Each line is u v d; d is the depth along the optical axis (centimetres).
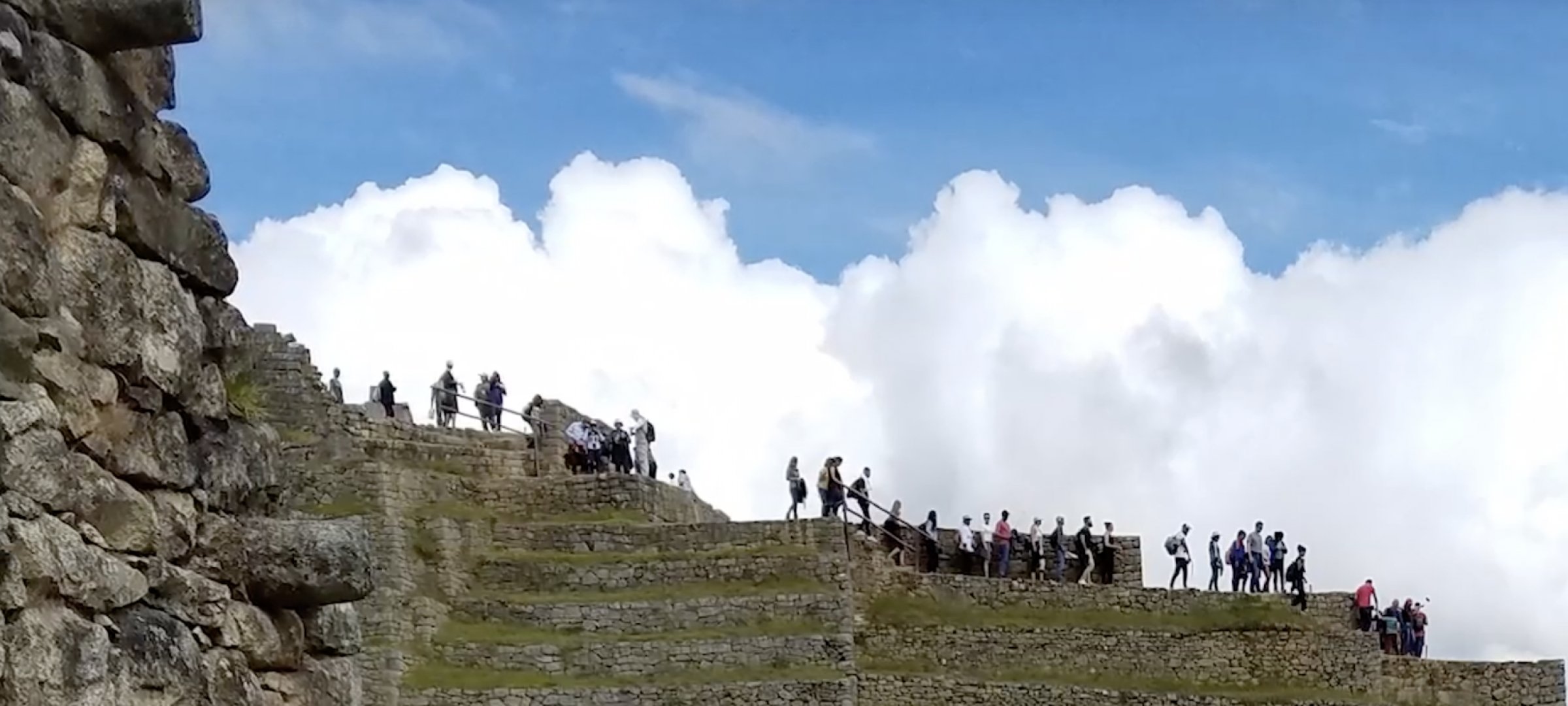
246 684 1134
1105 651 5369
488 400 6050
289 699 1175
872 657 5231
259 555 1146
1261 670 5434
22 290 975
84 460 1017
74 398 1012
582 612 5041
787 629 5050
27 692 946
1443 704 5450
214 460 1148
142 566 1059
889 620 5344
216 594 1121
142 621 1048
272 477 1222
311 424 5378
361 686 1282
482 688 4728
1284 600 5700
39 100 1007
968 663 5262
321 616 1210
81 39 1042
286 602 1168
